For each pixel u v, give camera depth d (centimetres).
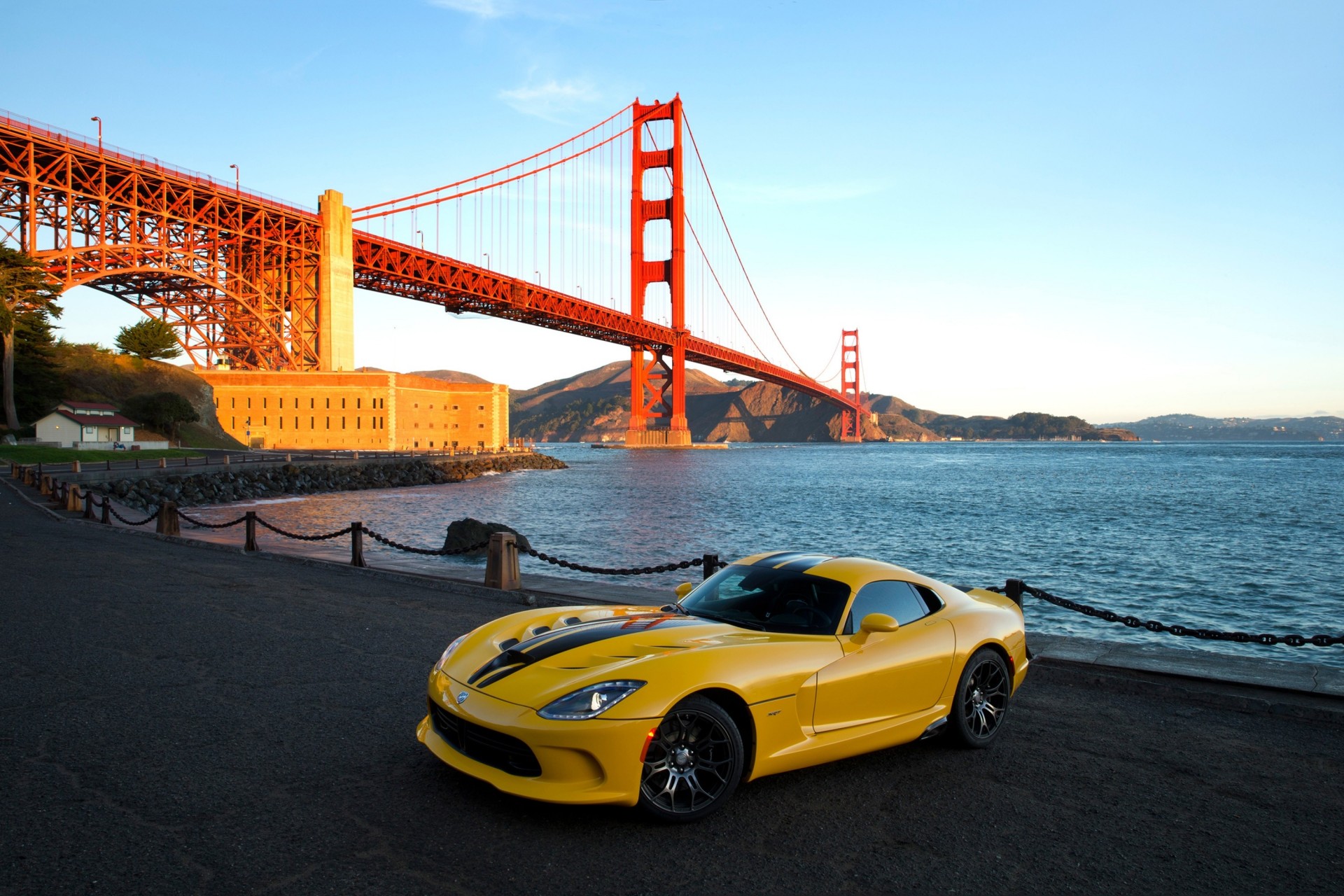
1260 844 396
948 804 434
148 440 7569
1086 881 355
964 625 522
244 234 9444
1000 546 2919
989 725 535
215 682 606
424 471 7319
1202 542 3009
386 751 476
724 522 3778
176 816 383
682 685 393
